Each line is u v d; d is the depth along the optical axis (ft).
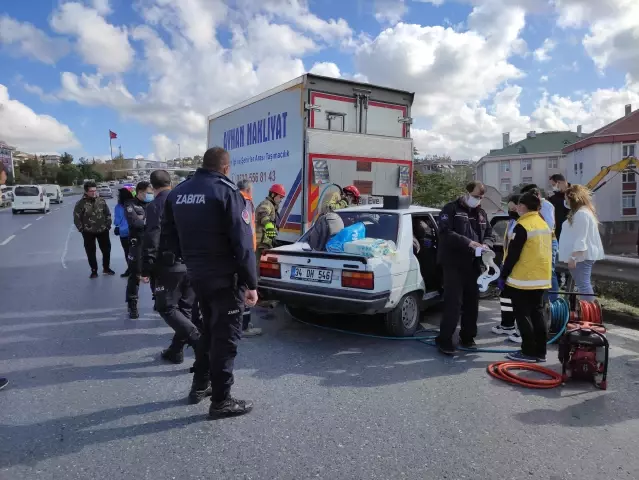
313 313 21.61
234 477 9.44
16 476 9.46
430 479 9.39
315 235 19.30
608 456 10.25
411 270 18.19
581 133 209.97
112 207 111.34
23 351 16.81
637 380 14.43
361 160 26.45
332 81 25.50
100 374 14.75
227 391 11.91
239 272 11.59
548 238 15.78
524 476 9.51
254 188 29.37
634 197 138.10
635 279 23.54
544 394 13.41
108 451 10.37
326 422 11.68
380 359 16.11
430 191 61.21
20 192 99.40
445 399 13.02
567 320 17.99
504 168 211.82
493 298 25.14
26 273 32.96
